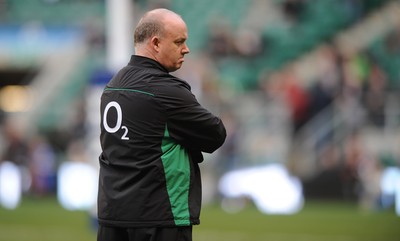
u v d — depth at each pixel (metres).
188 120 16.11
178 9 79.31
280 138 62.03
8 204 58.75
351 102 61.06
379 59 72.19
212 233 41.00
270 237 39.44
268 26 77.31
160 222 15.84
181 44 16.50
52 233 40.81
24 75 84.00
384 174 54.28
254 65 72.88
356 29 75.88
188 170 16.19
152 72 16.31
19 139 61.44
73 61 77.50
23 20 80.25
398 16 75.94
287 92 63.25
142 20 16.56
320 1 77.44
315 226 44.09
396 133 59.97
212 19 78.44
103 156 16.75
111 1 43.09
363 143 57.62
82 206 56.50
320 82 62.69
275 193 54.59
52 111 73.25
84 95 70.12
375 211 52.28
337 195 58.28
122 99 16.34
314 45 75.50
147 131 16.06
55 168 62.41
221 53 73.56
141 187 15.94
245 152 60.78
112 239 16.41
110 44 44.62
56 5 80.88
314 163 59.56
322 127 60.84
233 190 56.22
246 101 67.69
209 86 66.25
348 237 39.38
